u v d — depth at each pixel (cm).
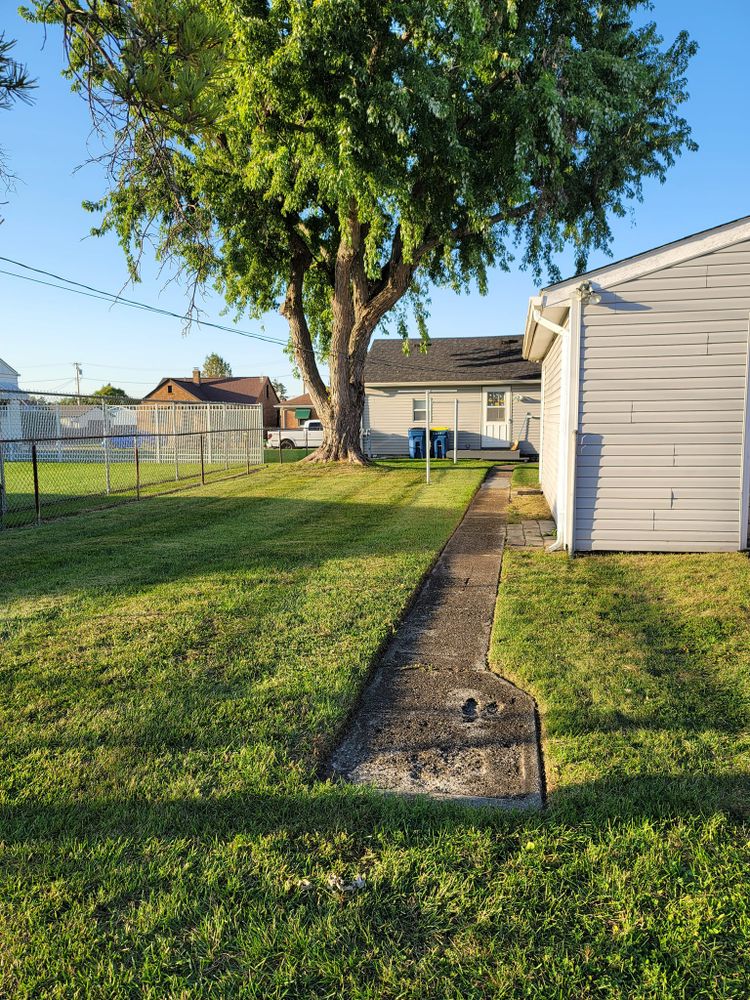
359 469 1823
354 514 1074
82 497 1288
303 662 423
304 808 269
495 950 199
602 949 198
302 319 1952
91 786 285
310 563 710
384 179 1348
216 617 517
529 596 575
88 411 2769
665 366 712
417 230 1529
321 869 234
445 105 1312
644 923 207
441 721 357
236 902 218
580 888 223
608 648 441
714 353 702
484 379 2441
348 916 212
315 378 1988
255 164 1437
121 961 196
